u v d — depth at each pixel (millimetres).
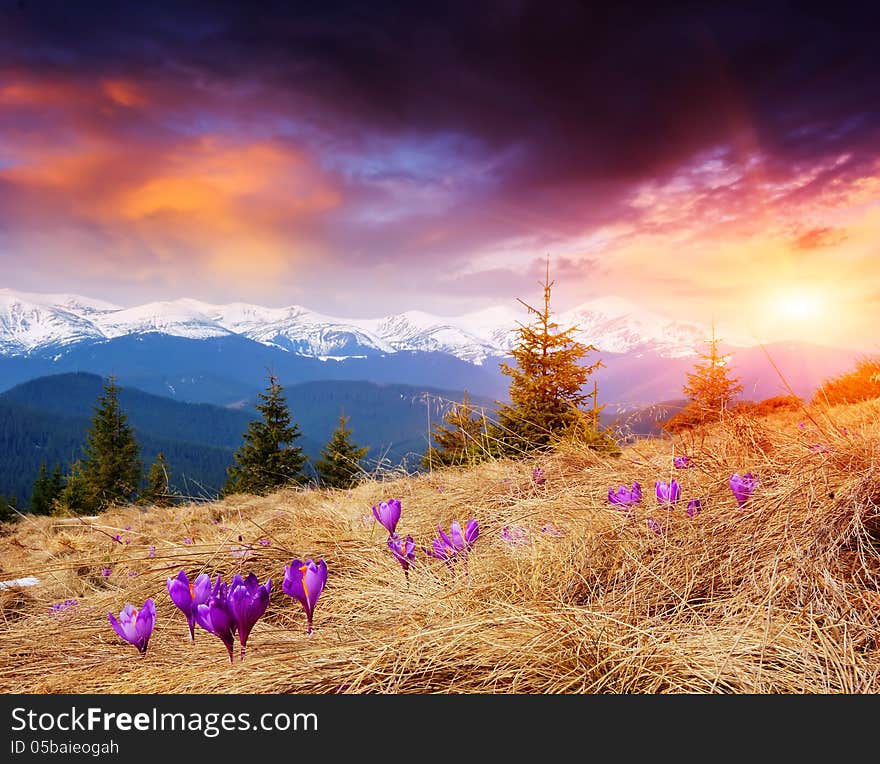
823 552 2289
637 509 3061
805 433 3818
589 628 1923
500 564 2783
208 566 3684
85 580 4559
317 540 3945
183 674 2016
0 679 2271
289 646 2180
